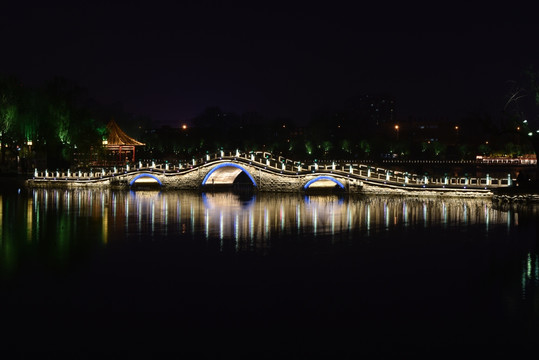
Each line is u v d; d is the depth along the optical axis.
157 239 31.08
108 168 93.00
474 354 14.41
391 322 16.78
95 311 17.81
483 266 23.91
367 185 63.19
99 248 28.31
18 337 15.62
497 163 113.25
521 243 29.33
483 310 17.80
